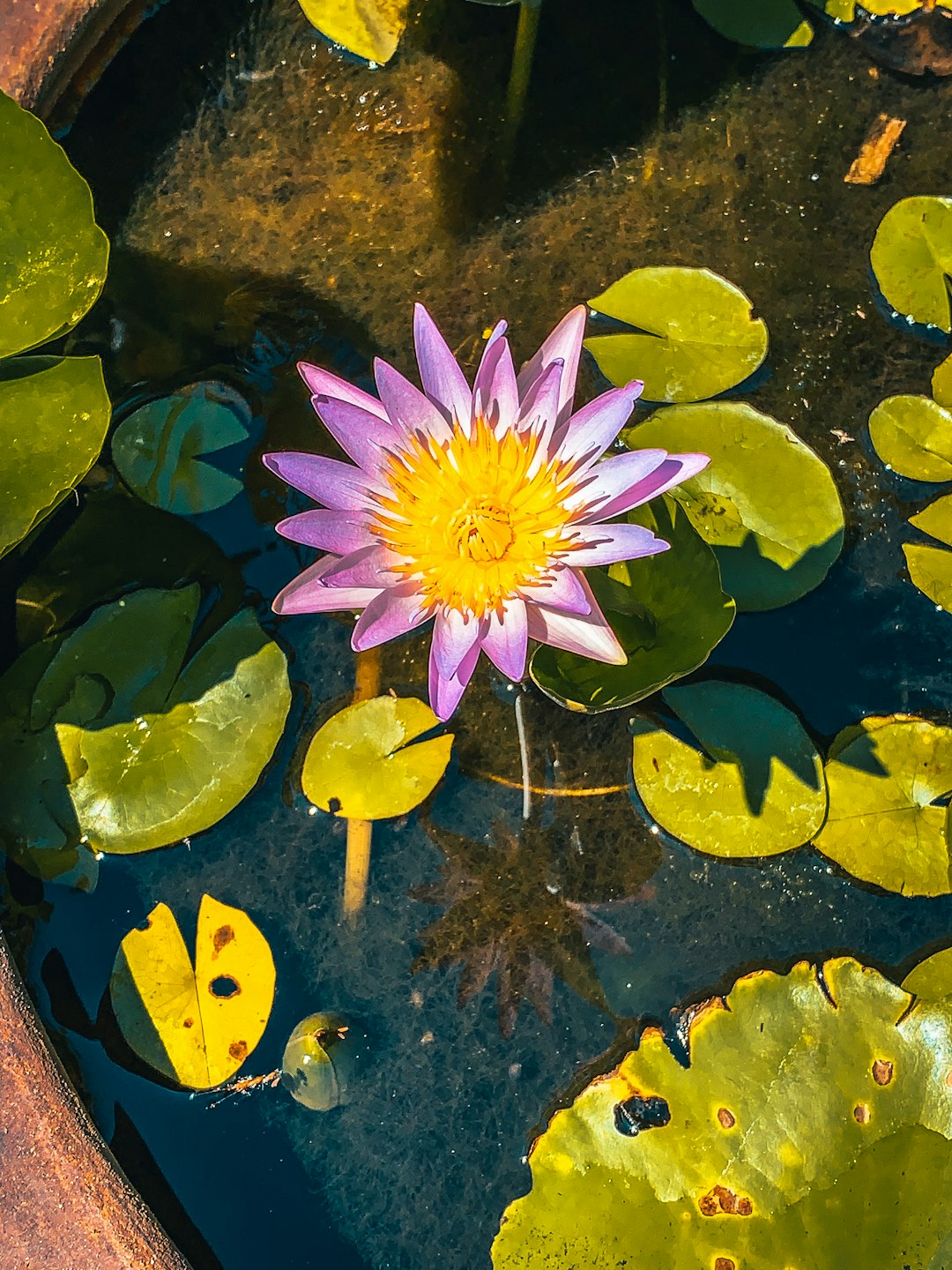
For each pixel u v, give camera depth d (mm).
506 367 520
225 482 603
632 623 565
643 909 579
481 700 594
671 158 646
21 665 583
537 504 529
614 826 584
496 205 641
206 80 642
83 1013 563
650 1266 536
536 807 586
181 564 601
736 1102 548
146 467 600
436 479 532
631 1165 544
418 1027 571
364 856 582
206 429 604
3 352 559
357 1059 566
